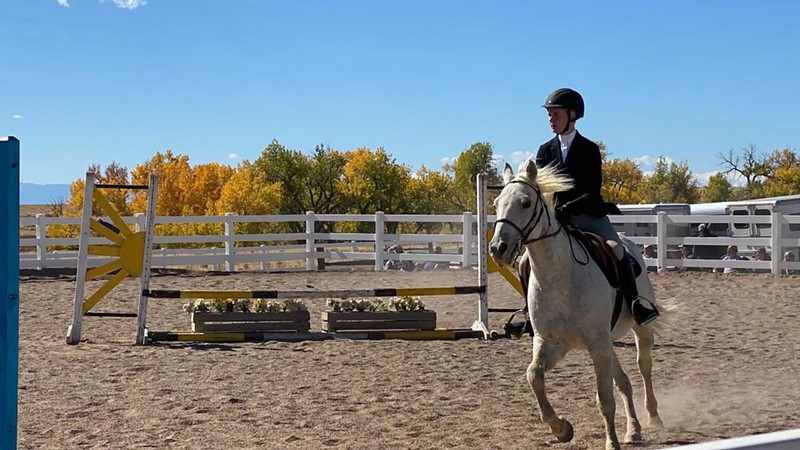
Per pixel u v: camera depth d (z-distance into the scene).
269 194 46.56
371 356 9.83
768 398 7.58
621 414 7.05
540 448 5.95
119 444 6.13
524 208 5.38
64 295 16.00
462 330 11.41
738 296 15.77
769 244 19.31
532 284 5.68
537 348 5.61
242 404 7.41
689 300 15.28
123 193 52.69
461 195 57.06
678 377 8.67
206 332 11.00
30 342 10.97
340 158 50.44
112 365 9.30
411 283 18.16
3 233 4.23
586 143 6.15
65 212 48.12
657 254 20.70
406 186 50.72
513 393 7.82
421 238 21.47
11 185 4.21
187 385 8.23
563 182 5.53
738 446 1.94
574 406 7.29
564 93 6.11
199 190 53.88
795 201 22.69
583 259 5.59
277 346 10.53
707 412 7.05
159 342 10.88
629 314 6.11
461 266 23.14
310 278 19.34
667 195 65.06
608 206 6.19
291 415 6.99
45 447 6.06
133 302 15.25
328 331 11.30
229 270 20.97
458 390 7.95
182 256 20.34
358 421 6.77
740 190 64.56
